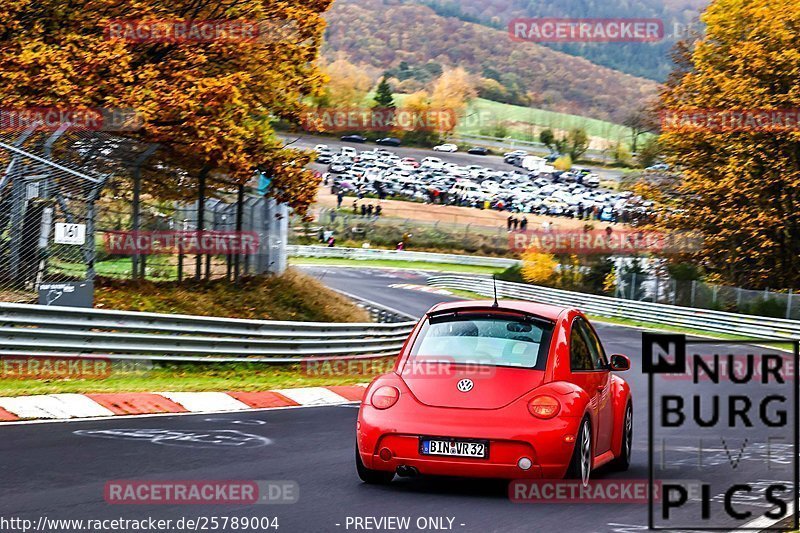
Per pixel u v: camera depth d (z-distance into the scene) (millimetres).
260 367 67188
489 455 27719
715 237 171375
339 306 96688
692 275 171000
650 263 182000
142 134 80688
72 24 81125
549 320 30594
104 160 74125
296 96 92062
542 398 28234
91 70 75125
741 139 169500
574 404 28484
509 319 30578
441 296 189125
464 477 30750
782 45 165875
